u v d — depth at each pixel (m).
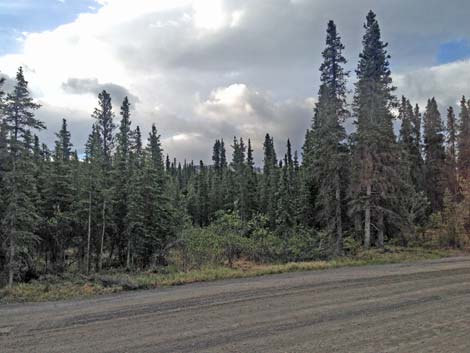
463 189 33.34
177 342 6.98
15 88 22.48
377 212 27.84
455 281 13.03
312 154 31.59
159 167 40.59
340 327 7.73
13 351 6.62
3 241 22.47
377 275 14.59
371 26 29.00
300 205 35.69
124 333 7.54
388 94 28.56
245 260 22.56
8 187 21.89
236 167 69.69
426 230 30.20
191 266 20.33
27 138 22.73
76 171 33.78
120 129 47.81
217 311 9.23
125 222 31.88
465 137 47.66
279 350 6.48
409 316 8.51
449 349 6.41
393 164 28.03
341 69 28.52
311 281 13.38
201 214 70.25
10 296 11.80
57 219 29.39
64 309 9.77
